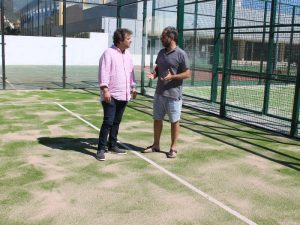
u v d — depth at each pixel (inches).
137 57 1144.8
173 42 233.8
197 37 565.3
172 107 238.4
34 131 294.7
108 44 1157.7
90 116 355.9
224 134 312.2
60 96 477.4
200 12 558.6
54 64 1096.2
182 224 157.2
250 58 532.7
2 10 511.5
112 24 1225.4
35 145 258.2
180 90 239.0
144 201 177.6
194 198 183.2
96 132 297.6
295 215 169.0
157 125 249.9
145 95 507.5
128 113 378.6
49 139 273.9
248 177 214.2
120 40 233.5
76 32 1546.5
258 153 261.6
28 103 417.1
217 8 449.7
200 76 594.9
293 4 570.9
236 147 274.5
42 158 232.5
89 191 186.5
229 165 233.6
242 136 308.0
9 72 834.2
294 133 309.4
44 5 1674.5
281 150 271.3
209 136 303.0
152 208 170.7
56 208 167.3
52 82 645.9
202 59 574.9
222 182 205.2
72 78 732.0
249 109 411.5
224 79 381.7
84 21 1454.2
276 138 307.3
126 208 169.9
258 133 321.7
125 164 227.6
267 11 554.3
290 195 190.9
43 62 1084.5
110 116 233.8
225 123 357.4
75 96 481.1
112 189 189.9
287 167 233.9
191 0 544.4
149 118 357.7
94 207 169.6
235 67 522.3
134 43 1136.2
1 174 204.2
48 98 457.4
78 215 161.8
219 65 478.3
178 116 240.4
